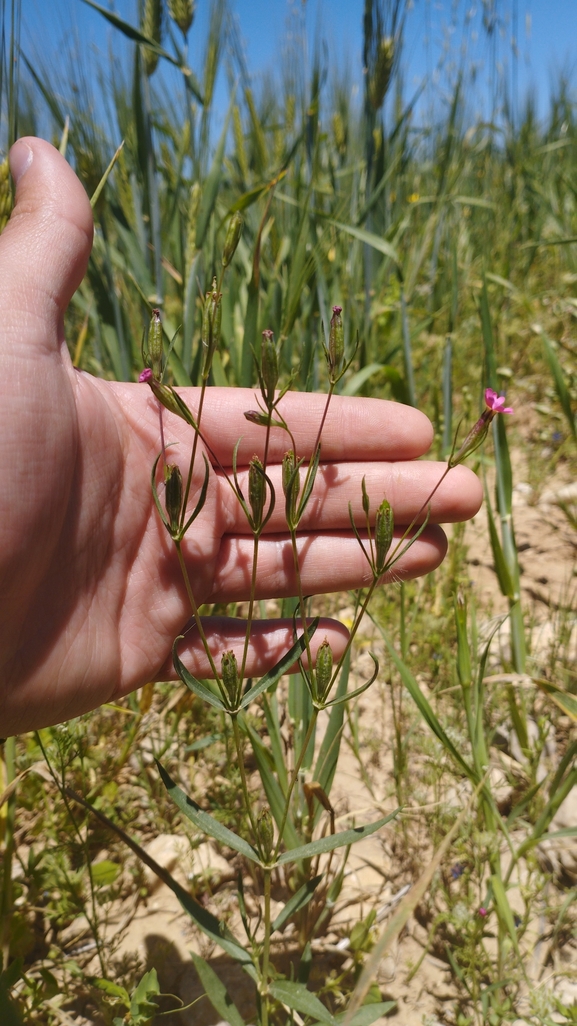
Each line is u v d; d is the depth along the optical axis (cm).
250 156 43
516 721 25
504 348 51
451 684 30
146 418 22
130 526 22
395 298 44
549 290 58
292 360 34
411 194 62
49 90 32
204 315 15
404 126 44
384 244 33
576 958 23
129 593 22
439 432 42
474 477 23
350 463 23
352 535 24
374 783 28
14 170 20
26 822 26
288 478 15
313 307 33
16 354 18
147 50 32
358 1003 16
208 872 24
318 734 30
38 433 18
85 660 21
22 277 18
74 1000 22
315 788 21
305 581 24
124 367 32
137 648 23
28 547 19
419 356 49
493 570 38
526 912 22
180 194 38
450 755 24
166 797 27
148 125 33
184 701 27
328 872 22
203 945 23
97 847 25
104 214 31
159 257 34
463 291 55
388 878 25
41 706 21
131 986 22
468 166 63
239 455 23
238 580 23
